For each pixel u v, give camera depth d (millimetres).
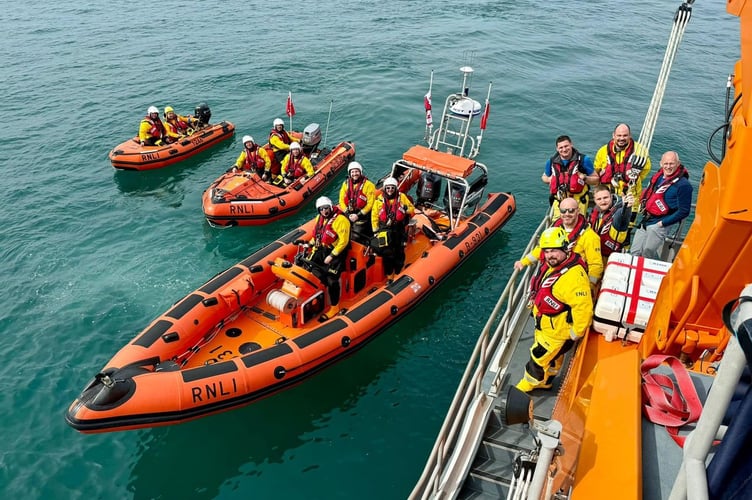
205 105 13508
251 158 11289
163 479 5926
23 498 5605
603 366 2576
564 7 24906
